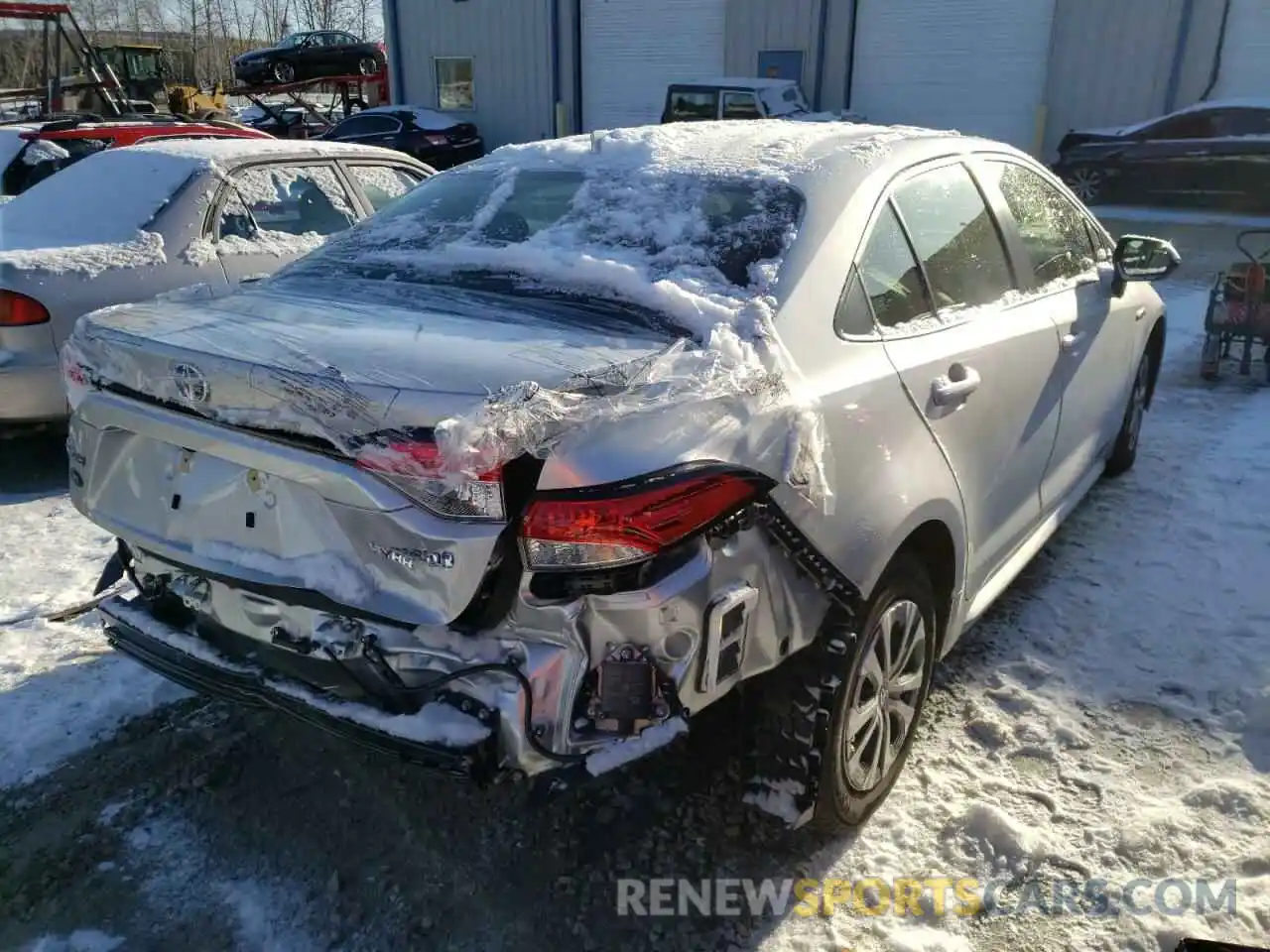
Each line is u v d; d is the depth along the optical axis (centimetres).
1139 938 229
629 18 1955
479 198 306
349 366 202
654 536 186
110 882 246
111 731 303
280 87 2689
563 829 263
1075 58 1591
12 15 1335
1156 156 1282
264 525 214
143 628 247
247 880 247
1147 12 1523
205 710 314
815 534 218
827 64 1789
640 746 192
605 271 247
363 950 227
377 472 191
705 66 1906
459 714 193
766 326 225
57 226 529
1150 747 294
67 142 895
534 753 191
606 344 219
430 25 2195
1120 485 493
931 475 261
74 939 229
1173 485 491
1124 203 1326
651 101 1988
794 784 237
